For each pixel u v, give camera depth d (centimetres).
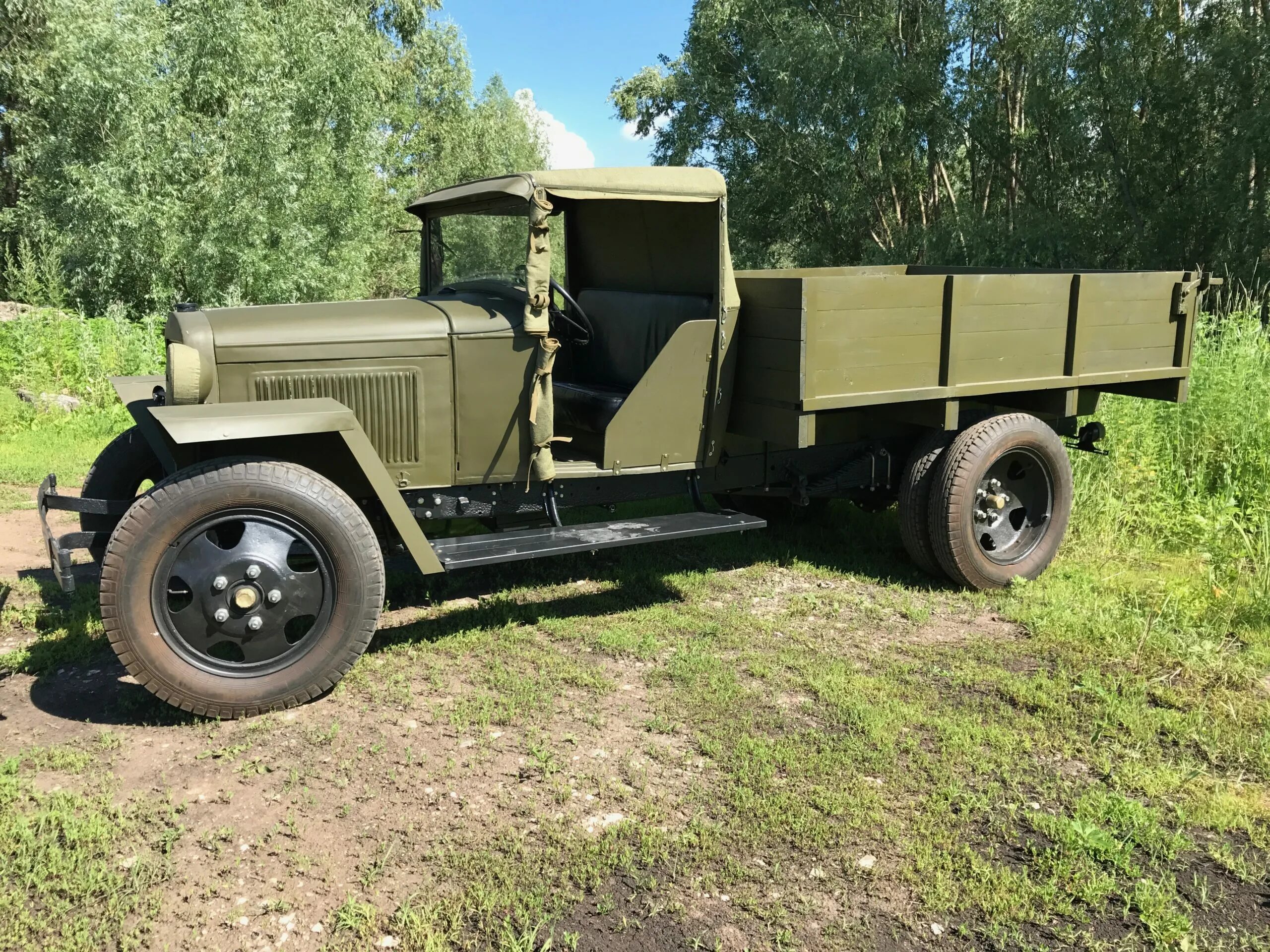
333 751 328
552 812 295
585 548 407
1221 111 1688
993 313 478
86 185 1512
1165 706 374
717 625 450
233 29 1566
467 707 360
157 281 1552
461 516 437
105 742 329
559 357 545
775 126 2311
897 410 502
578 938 238
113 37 1540
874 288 439
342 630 357
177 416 340
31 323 1034
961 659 416
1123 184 1791
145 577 330
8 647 418
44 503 383
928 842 282
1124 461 632
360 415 407
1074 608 469
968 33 2111
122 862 265
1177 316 547
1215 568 528
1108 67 1795
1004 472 516
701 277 466
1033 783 317
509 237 439
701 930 244
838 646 432
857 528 623
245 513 344
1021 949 241
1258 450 641
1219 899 261
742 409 464
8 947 230
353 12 2250
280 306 416
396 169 2898
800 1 2303
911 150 2314
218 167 1528
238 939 238
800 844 279
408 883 260
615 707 366
